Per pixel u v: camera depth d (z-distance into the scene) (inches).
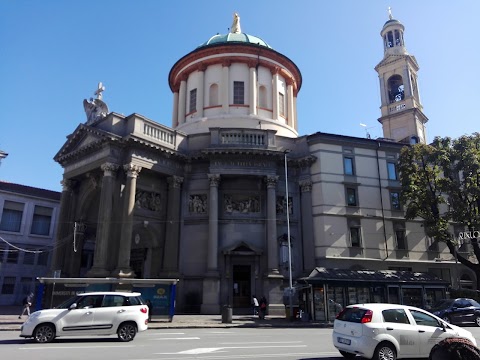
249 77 1509.6
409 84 1935.3
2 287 1535.4
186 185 1280.8
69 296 893.8
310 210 1290.6
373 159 1395.2
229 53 1520.7
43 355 430.9
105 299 599.8
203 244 1212.5
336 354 473.4
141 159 1156.5
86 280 888.3
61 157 1310.3
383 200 1365.7
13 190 1620.3
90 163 1200.2
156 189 1243.8
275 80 1553.9
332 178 1315.2
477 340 593.3
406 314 446.9
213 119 1444.4
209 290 1131.3
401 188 1332.4
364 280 1041.5
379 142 1411.2
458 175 1421.0
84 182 1311.5
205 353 457.7
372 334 419.8
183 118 1552.7
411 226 1384.1
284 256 1216.2
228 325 879.1
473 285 1434.5
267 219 1227.9
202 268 1190.9
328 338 651.5
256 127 1439.5
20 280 1584.6
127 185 1112.8
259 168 1254.3
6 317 1006.4
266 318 1058.1
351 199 1333.7
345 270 1095.0
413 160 1325.0
